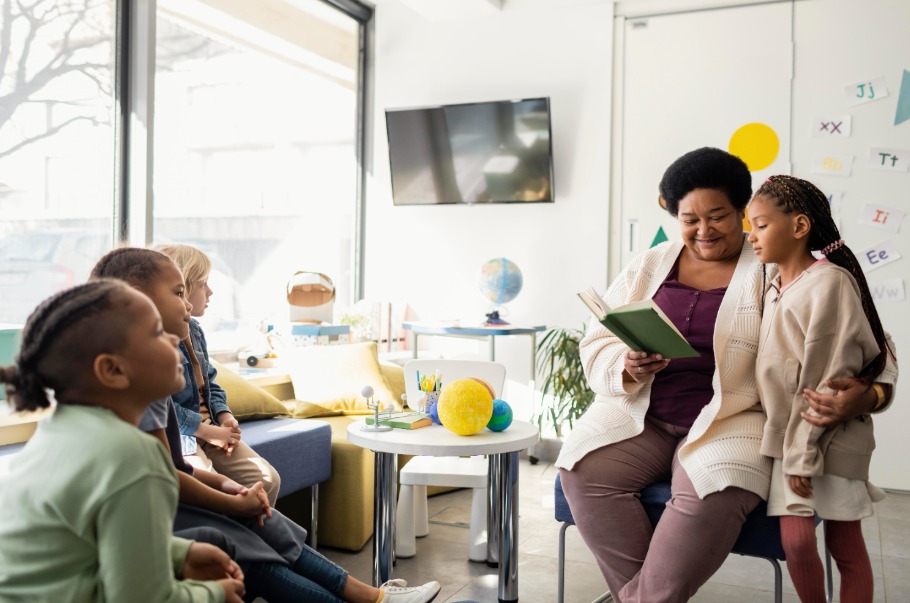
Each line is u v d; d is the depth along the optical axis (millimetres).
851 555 1928
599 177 4703
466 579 2803
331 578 1884
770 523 1969
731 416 2043
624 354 2137
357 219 5285
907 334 4129
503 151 4793
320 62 4867
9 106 3070
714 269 2246
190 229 3936
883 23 4152
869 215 4184
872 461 4203
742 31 4406
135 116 3566
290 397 3818
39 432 1272
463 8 4812
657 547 1944
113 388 1280
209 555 1467
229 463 2398
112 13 3506
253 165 4348
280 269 4574
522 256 4891
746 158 4410
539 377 4863
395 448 2340
